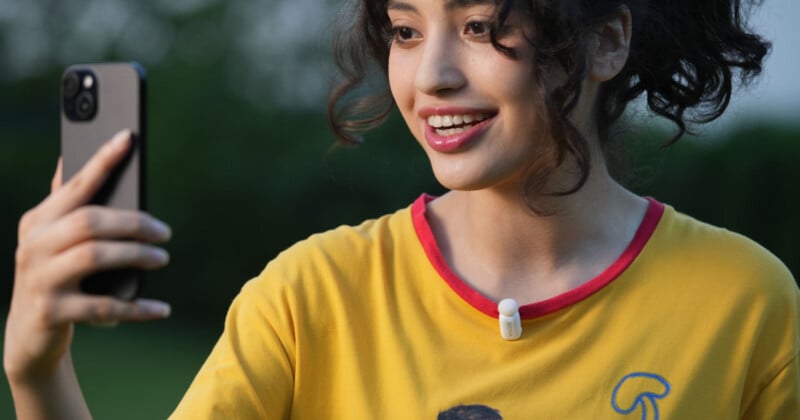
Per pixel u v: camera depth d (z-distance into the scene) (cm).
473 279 201
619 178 242
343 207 1064
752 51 238
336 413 193
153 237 129
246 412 186
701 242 205
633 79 223
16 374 139
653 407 189
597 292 196
